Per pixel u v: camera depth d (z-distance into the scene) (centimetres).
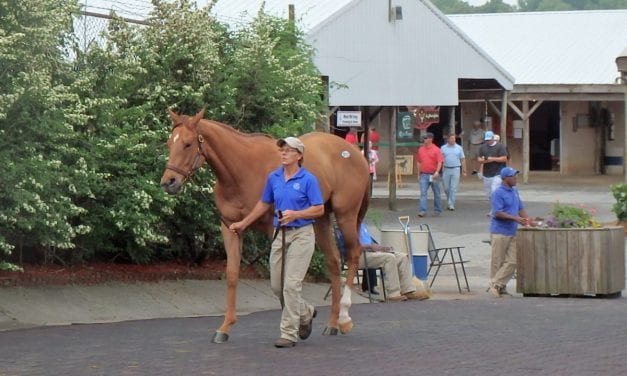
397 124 4247
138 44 1697
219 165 1241
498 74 3831
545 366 1085
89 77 1578
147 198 1549
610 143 5331
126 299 1542
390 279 1773
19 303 1420
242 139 1261
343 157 1340
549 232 1870
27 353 1139
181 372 1036
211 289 1688
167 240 1602
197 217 1709
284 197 1195
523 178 4650
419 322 1438
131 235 1633
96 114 1571
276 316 1518
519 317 1498
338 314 1302
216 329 1346
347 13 3225
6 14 1448
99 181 1546
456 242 2636
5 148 1417
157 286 1628
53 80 1564
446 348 1198
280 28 2012
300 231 1197
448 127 5003
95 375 1020
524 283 1894
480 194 4084
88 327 1353
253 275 1839
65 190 1499
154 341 1231
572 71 5203
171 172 1216
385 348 1195
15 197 1370
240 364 1083
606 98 4725
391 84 3381
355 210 1347
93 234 1583
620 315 1522
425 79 3494
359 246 1357
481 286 2033
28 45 1455
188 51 1703
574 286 1853
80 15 1652
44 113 1445
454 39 3606
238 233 1241
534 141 5469
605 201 3681
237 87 1794
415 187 4422
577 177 5062
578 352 1175
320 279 1922
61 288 1510
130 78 1628
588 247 1845
